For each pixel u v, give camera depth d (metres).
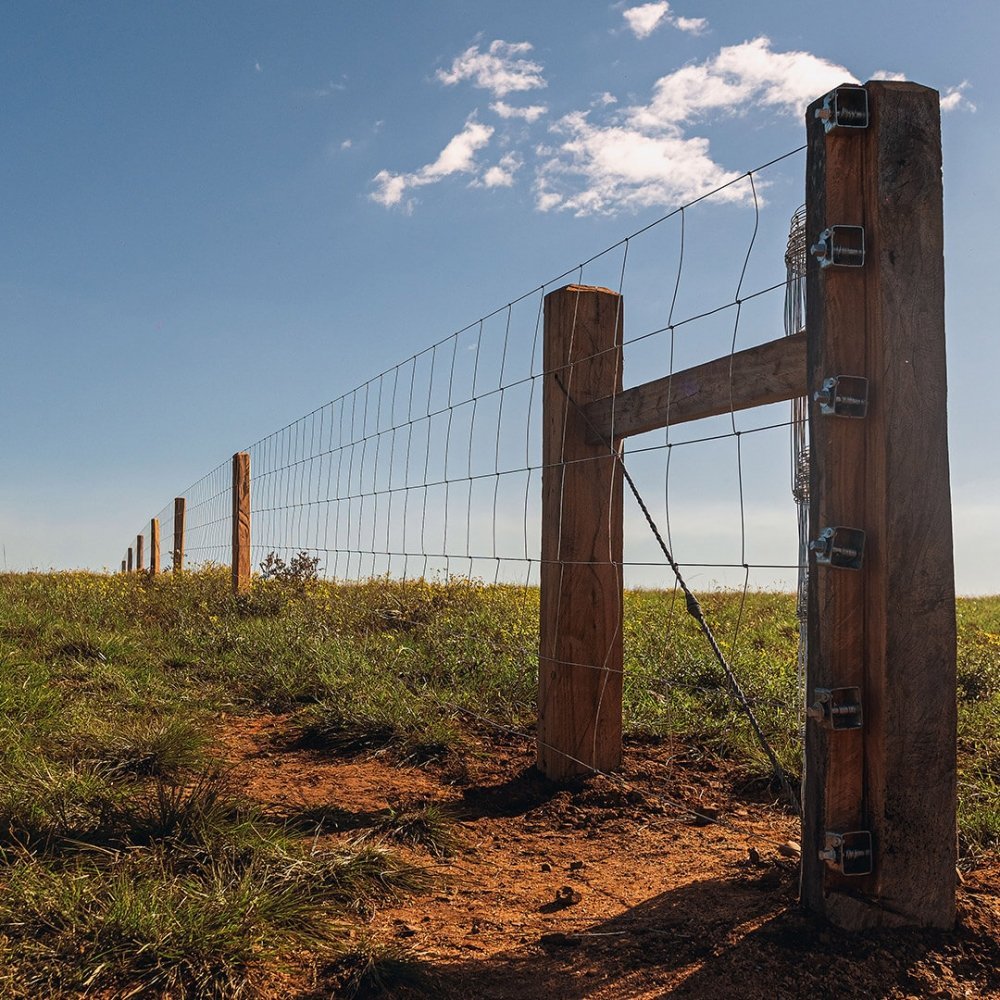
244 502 11.02
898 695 2.28
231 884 2.65
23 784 3.40
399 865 3.03
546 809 3.87
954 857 2.32
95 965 2.21
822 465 2.35
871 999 2.07
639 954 2.38
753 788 4.19
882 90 2.32
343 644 7.09
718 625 7.92
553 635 4.27
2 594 9.74
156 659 6.89
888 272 2.30
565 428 4.29
